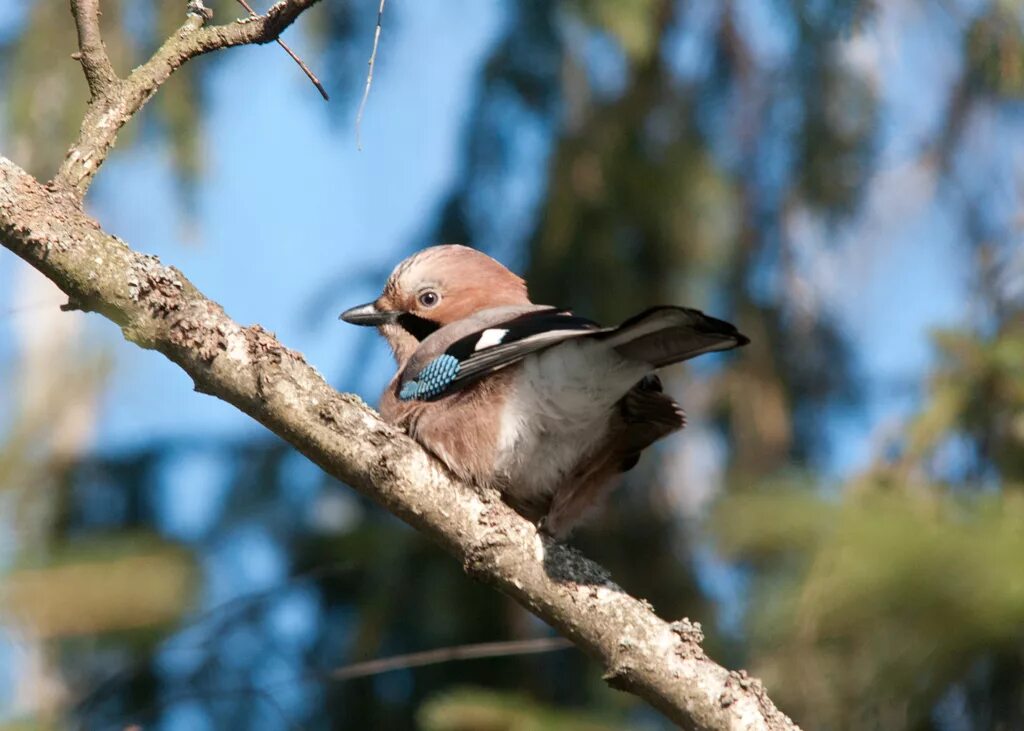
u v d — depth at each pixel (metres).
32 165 10.66
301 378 5.95
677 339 6.46
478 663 10.29
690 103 11.64
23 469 8.30
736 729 5.53
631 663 5.69
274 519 10.62
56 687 8.61
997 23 10.93
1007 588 5.96
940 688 6.50
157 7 10.68
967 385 8.62
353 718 10.31
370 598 10.20
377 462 5.93
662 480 11.35
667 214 11.20
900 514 6.31
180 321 5.87
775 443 11.38
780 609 6.68
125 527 10.30
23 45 10.65
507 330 7.02
